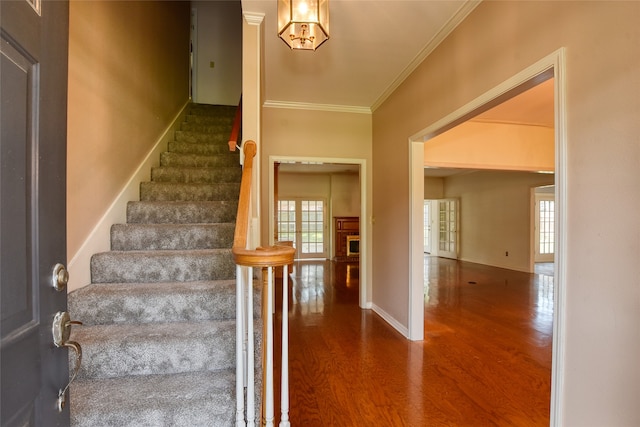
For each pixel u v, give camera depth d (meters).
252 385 1.19
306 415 1.90
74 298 1.69
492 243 7.79
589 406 1.27
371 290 4.18
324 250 9.07
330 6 2.15
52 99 0.82
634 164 1.11
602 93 1.22
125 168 2.44
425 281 5.87
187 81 4.50
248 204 1.49
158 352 1.50
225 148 3.53
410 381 2.30
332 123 4.14
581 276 1.31
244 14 2.21
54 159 0.83
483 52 1.98
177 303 1.76
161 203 2.48
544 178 6.48
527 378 2.34
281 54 2.82
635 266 1.11
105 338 1.51
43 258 0.78
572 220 1.35
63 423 0.85
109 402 1.29
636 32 1.11
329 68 3.09
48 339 0.79
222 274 2.04
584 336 1.29
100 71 2.05
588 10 1.28
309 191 9.01
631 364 1.12
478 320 3.67
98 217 2.04
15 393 0.67
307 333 3.26
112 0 2.21
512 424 1.83
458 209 8.99
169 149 3.43
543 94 3.19
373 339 3.10
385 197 3.75
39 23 0.76
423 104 2.82
